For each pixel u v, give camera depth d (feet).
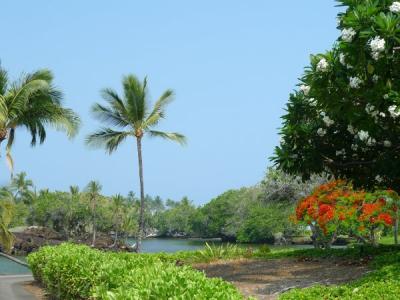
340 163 47.96
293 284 44.39
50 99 81.51
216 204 424.87
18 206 313.32
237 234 352.08
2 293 54.44
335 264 55.26
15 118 80.07
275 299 39.65
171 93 117.60
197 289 21.29
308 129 46.68
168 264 28.99
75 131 83.20
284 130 47.21
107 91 112.68
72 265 40.60
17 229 286.05
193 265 65.67
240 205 358.84
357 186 50.49
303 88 42.73
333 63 36.78
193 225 467.93
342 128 46.91
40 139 83.92
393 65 33.58
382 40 30.78
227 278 51.67
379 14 31.40
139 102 114.42
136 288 23.47
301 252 67.67
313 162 46.98
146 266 29.58
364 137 43.27
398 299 28.35
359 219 64.13
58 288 45.03
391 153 43.52
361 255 57.98
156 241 465.88
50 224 313.94
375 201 63.26
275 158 47.52
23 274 83.10
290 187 96.43
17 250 215.51
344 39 32.76
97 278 33.17
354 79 35.88
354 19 31.89
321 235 83.66
